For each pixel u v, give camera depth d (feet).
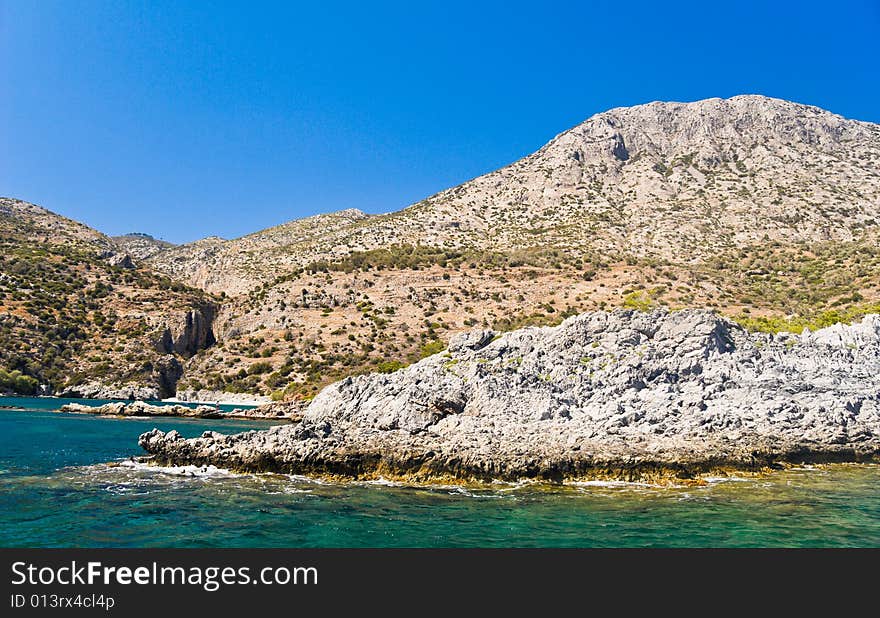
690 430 116.16
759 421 124.26
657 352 138.41
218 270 551.59
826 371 147.84
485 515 82.07
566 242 507.30
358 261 484.74
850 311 277.85
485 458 102.37
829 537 73.77
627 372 130.00
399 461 103.96
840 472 110.63
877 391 143.43
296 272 481.87
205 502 88.12
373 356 360.89
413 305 415.64
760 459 110.63
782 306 344.69
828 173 564.30
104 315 413.18
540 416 118.62
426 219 616.39
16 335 361.30
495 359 142.00
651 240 499.10
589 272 429.38
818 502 88.79
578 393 126.21
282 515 81.92
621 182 630.74
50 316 386.11
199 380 375.45
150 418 244.63
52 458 124.77
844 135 648.38
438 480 101.24
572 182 641.81
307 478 104.12
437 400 123.03
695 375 134.21
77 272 453.99
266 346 399.24
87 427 193.36
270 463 108.27
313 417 137.69
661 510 84.43
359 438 113.39
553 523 78.69
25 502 87.10
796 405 129.18
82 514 81.46
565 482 100.07
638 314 146.92
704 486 98.12
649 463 102.42
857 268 374.63
